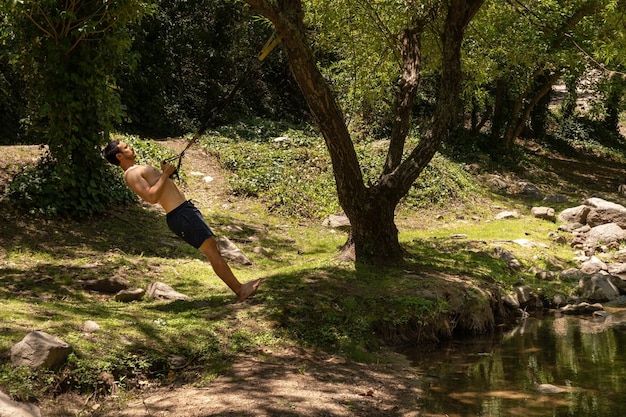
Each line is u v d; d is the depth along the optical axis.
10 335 6.16
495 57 18.86
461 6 10.27
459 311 9.23
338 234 14.54
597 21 19.16
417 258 11.27
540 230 15.47
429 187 18.03
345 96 19.50
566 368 7.36
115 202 13.02
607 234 14.72
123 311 7.82
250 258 12.12
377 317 8.40
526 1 17.55
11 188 11.80
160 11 20.78
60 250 10.55
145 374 6.27
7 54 12.32
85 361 5.98
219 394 5.87
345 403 5.90
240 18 22.52
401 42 11.46
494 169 22.30
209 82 22.05
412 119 23.61
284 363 6.85
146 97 20.09
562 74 23.14
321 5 11.88
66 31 11.80
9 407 4.93
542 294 11.47
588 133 30.56
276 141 19.39
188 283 9.98
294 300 8.35
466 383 6.78
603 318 10.36
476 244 13.25
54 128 11.84
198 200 15.02
